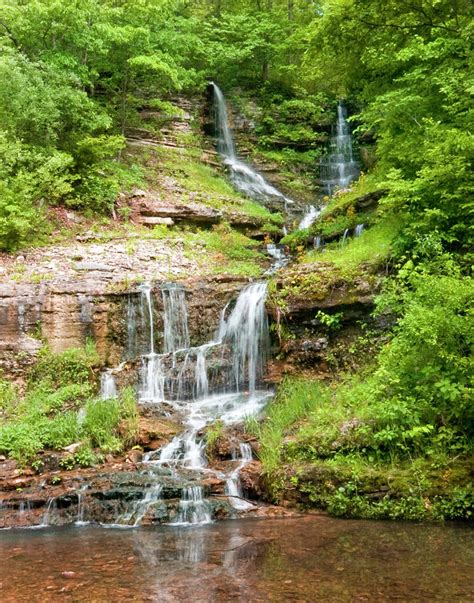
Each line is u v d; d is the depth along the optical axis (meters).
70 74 16.30
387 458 7.12
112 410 9.34
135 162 19.56
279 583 4.50
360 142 24.52
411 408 7.07
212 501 7.07
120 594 4.39
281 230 18.16
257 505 7.19
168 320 12.20
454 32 11.59
